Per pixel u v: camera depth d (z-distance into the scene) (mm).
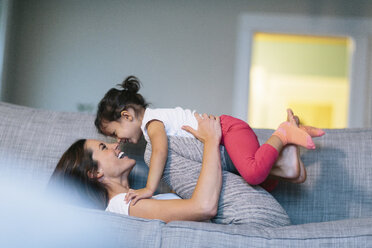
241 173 1314
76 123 1698
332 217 1532
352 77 3977
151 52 4012
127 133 1588
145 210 1262
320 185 1557
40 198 1144
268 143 1321
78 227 1067
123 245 1059
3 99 3848
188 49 4008
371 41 3967
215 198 1229
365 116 3930
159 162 1374
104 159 1436
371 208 1512
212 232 1049
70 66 4004
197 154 1413
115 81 3994
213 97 3963
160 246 1055
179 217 1220
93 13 4043
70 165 1420
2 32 3725
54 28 4020
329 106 6445
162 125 1466
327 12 3986
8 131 1646
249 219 1215
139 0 4051
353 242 1022
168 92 3979
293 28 3979
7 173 1573
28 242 1035
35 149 1616
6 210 1061
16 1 3977
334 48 6035
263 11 4004
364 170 1541
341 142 1600
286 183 1572
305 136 1313
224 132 1452
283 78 6129
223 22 4016
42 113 1731
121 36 4027
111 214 1109
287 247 1020
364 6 3975
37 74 3979
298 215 1547
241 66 3975
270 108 6215
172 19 4035
